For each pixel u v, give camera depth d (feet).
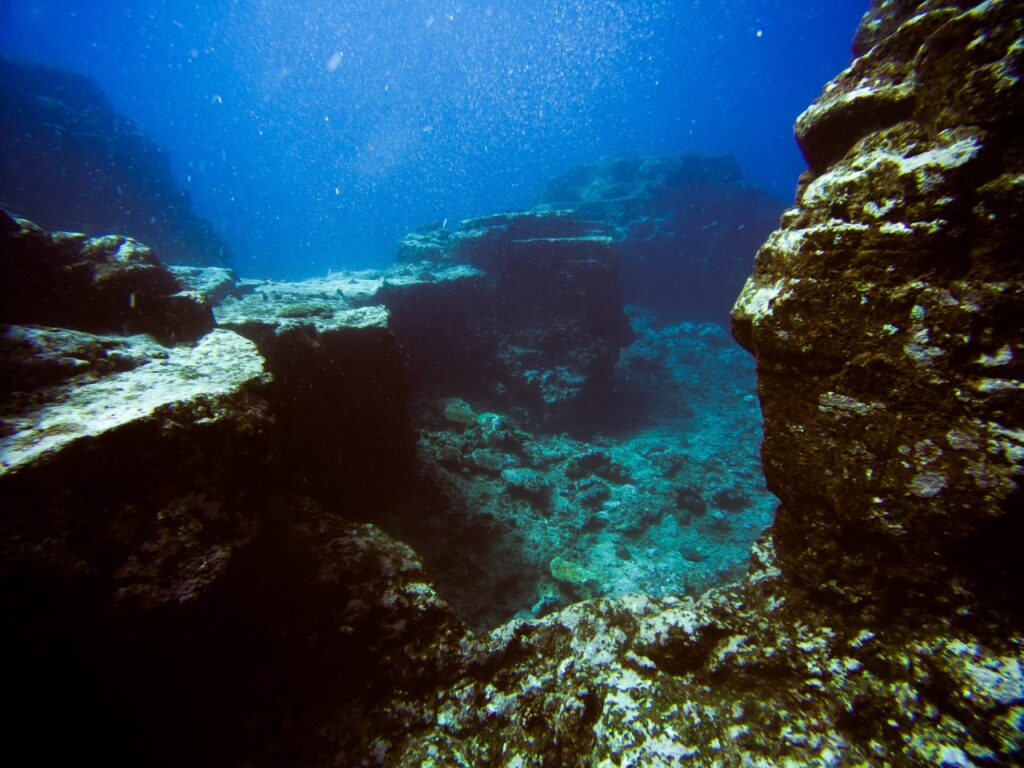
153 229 49.42
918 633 5.48
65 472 4.94
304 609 7.07
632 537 25.40
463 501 22.59
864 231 5.37
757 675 6.26
